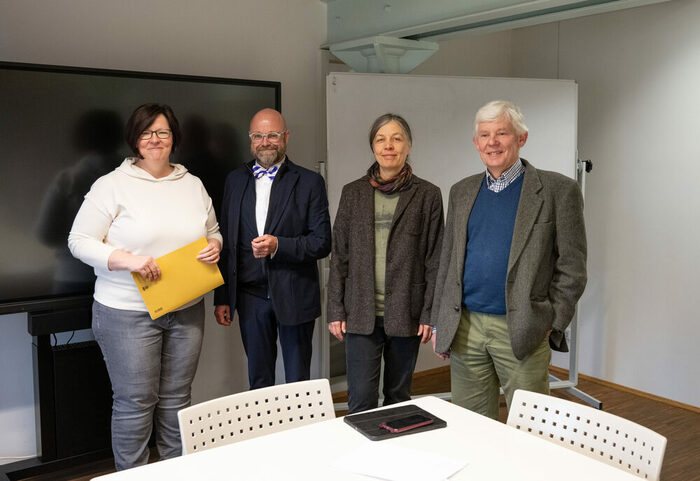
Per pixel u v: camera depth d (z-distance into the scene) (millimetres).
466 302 2623
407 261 2830
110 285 2838
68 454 3311
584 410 1887
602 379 4742
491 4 3379
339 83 3914
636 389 4547
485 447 1701
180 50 3803
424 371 4977
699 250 4137
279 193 3145
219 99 3625
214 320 4047
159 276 2799
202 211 2996
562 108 4211
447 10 3586
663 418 4133
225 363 4117
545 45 4984
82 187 3273
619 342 4621
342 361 4598
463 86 4133
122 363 2857
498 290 2525
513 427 1925
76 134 3230
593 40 4637
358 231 2887
